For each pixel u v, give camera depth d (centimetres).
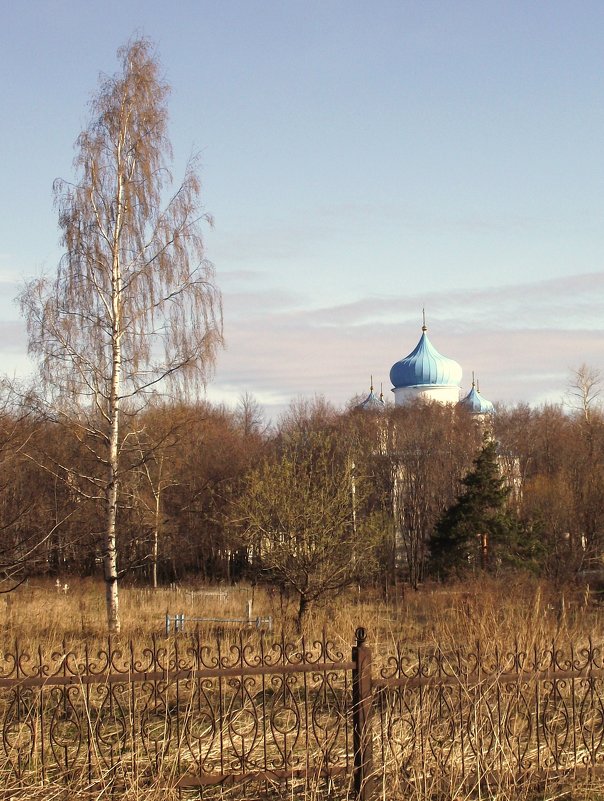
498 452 5200
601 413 5288
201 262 2302
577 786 818
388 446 4856
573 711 848
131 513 3259
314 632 1816
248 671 785
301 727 941
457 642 1279
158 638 1791
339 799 780
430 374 5884
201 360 2258
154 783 774
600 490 3481
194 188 2305
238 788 796
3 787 776
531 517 3512
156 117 2281
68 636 1828
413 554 4544
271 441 5212
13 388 2144
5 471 2369
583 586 2388
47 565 2689
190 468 4294
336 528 2248
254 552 2394
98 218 2234
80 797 765
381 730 783
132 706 804
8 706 934
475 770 811
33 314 2198
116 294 2223
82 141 2250
